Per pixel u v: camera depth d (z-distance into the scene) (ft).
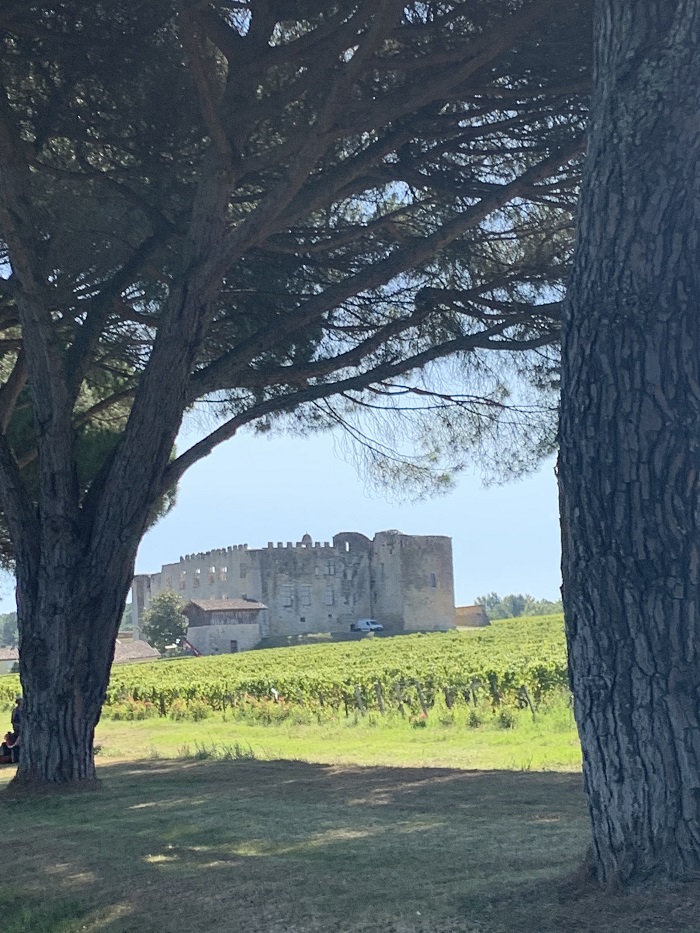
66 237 34.09
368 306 37.65
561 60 29.07
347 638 307.99
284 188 30.76
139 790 35.19
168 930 17.31
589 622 15.38
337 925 16.33
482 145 33.58
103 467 36.24
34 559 35.81
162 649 310.45
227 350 39.11
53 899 20.21
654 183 15.43
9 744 51.57
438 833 23.81
